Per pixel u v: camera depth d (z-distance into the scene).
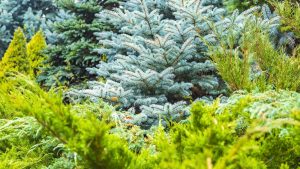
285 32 4.50
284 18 3.93
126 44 3.88
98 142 0.97
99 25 6.38
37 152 2.10
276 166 1.21
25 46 7.10
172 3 4.46
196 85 4.41
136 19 4.68
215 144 1.04
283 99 1.24
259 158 1.20
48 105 1.00
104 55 6.00
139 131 1.93
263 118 0.93
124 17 4.67
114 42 4.91
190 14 4.11
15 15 12.41
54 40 8.05
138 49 3.94
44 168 1.85
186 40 3.97
